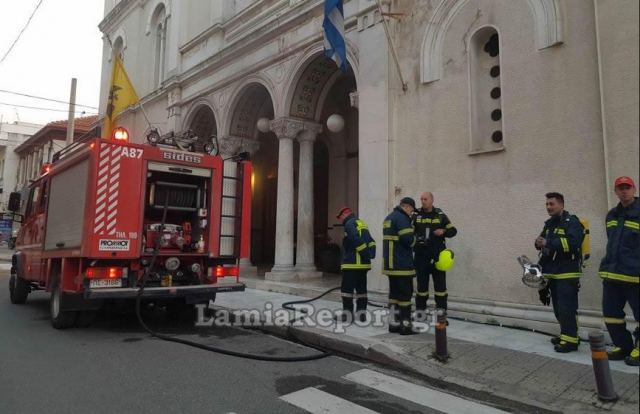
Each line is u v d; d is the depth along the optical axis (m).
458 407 4.18
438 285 6.63
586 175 5.99
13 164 41.28
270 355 5.84
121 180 6.80
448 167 7.61
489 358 5.22
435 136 7.84
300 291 9.66
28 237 9.31
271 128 11.47
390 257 6.25
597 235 5.85
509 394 4.35
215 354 5.81
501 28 7.02
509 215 6.76
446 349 5.26
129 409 3.97
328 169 14.12
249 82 12.48
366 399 4.35
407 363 5.20
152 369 5.12
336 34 8.41
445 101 7.75
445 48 7.82
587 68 6.07
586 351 5.37
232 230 8.01
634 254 4.70
